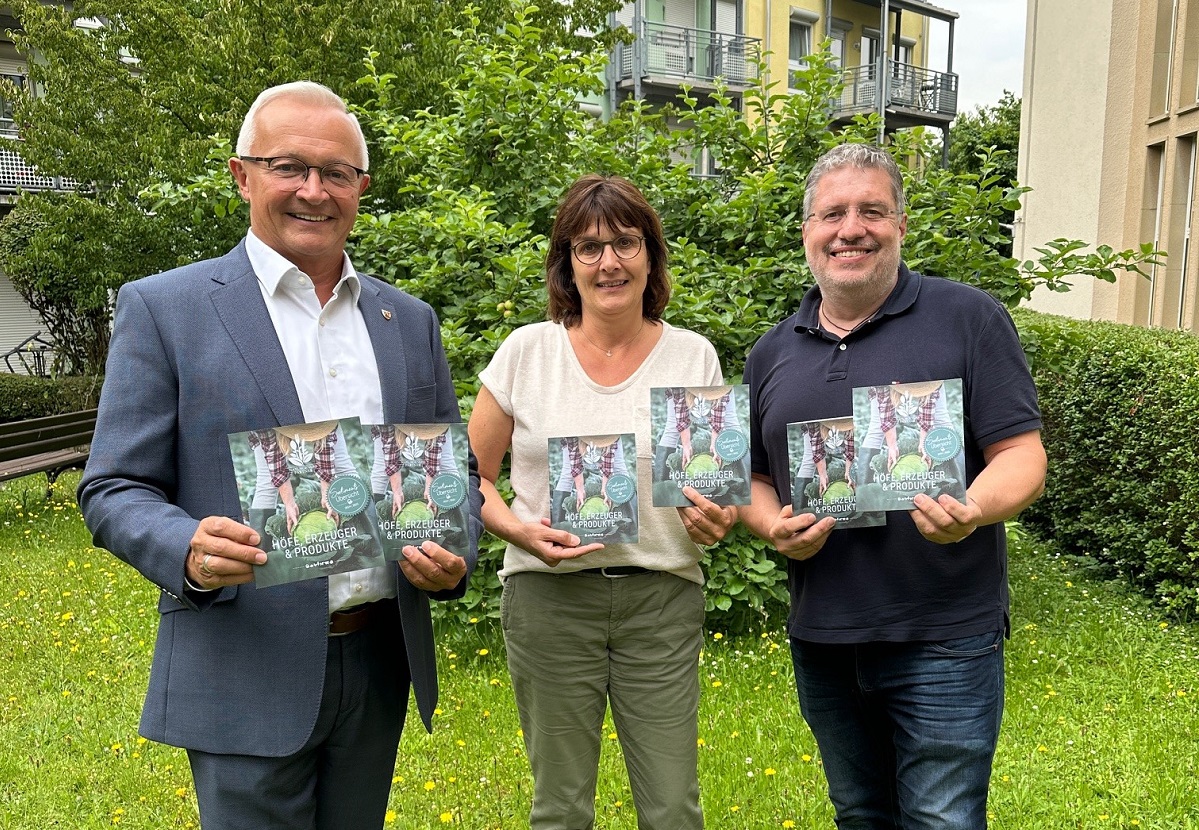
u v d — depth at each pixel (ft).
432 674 6.46
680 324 13.60
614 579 7.11
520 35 17.01
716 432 6.78
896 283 6.67
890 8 74.69
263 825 5.75
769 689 12.46
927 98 77.77
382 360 6.17
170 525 5.14
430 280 14.47
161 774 10.84
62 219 30.78
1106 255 14.47
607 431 7.15
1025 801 9.73
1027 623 15.14
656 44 61.67
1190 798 9.70
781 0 68.33
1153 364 16.99
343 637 5.95
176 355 5.53
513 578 7.37
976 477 6.28
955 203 15.14
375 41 27.63
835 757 7.00
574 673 7.23
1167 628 15.26
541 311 13.71
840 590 6.49
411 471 5.75
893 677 6.43
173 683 5.70
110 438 5.36
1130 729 11.32
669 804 7.09
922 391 6.03
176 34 31.22
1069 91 37.19
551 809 7.43
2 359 52.29
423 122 18.10
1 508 25.49
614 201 6.93
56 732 11.94
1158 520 16.57
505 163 16.22
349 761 6.26
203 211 23.62
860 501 6.09
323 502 5.33
